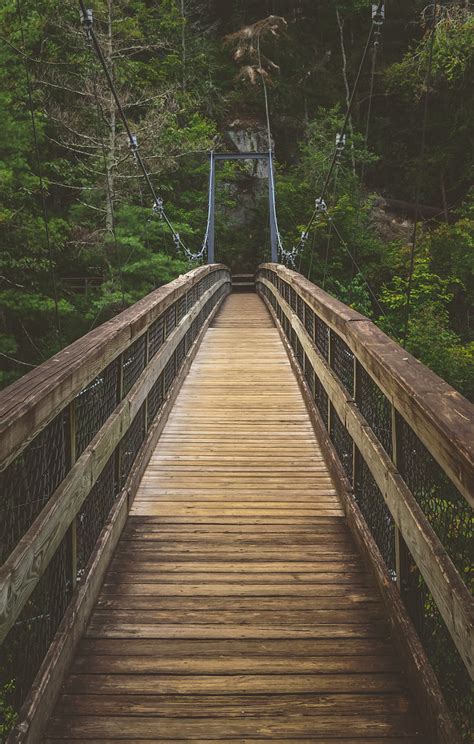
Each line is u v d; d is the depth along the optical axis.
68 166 17.86
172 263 16.23
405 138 30.17
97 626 2.50
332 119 27.38
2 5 14.19
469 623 1.49
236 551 3.20
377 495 2.97
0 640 1.49
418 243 21.78
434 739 1.82
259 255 28.16
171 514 3.66
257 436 5.22
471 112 26.42
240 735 1.91
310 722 1.97
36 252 14.91
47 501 2.05
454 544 1.82
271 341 10.23
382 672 2.22
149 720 1.97
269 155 22.78
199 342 9.72
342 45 30.84
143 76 23.02
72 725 1.94
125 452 3.82
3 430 1.46
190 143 19.20
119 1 17.48
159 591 2.79
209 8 33.12
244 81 30.09
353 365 3.44
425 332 16.00
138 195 18.53
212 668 2.24
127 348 3.68
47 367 2.16
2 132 13.66
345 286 22.31
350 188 25.23
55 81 16.62
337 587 2.82
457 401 1.81
